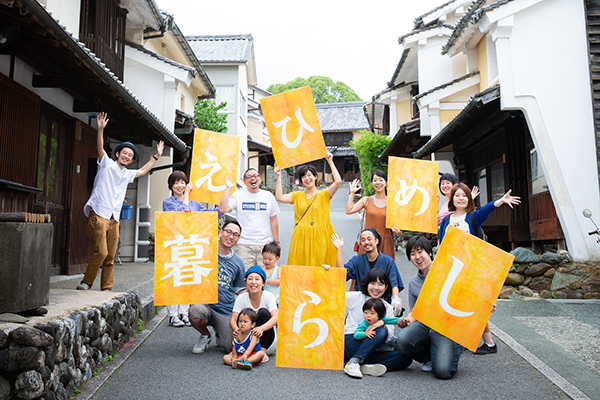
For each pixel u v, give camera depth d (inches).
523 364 170.9
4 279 127.2
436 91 497.4
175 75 458.3
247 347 169.3
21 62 244.8
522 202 373.1
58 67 234.2
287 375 160.1
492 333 208.2
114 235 214.4
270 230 216.2
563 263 294.4
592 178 305.4
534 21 323.9
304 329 161.5
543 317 235.6
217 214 183.2
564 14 324.5
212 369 164.7
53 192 294.8
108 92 243.3
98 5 344.8
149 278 317.7
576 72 319.0
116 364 166.1
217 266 179.9
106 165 206.7
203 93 648.4
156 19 444.8
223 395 140.4
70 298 175.9
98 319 161.6
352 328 172.1
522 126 376.8
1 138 227.8
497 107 356.2
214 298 177.9
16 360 114.5
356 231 623.5
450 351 155.3
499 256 151.0
